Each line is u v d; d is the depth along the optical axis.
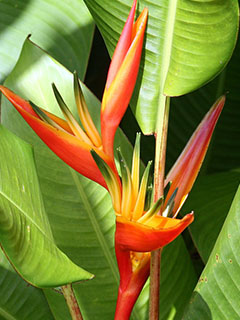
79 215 0.78
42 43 0.89
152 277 0.66
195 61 0.64
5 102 0.79
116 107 0.63
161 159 0.66
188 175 0.68
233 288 0.69
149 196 0.65
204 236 0.81
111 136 0.64
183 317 0.70
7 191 0.62
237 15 0.62
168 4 0.65
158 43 0.66
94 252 0.78
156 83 0.67
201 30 0.63
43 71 0.79
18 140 0.66
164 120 0.66
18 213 0.60
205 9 0.62
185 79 0.64
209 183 0.88
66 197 0.78
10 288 0.80
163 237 0.61
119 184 0.64
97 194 0.79
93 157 0.63
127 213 0.64
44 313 0.80
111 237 0.78
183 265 0.80
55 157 0.78
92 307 0.78
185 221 0.60
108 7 0.68
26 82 0.79
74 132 0.65
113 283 0.78
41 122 0.62
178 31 0.64
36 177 0.66
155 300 0.67
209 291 0.69
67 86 0.79
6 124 0.79
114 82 0.63
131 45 0.62
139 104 0.67
